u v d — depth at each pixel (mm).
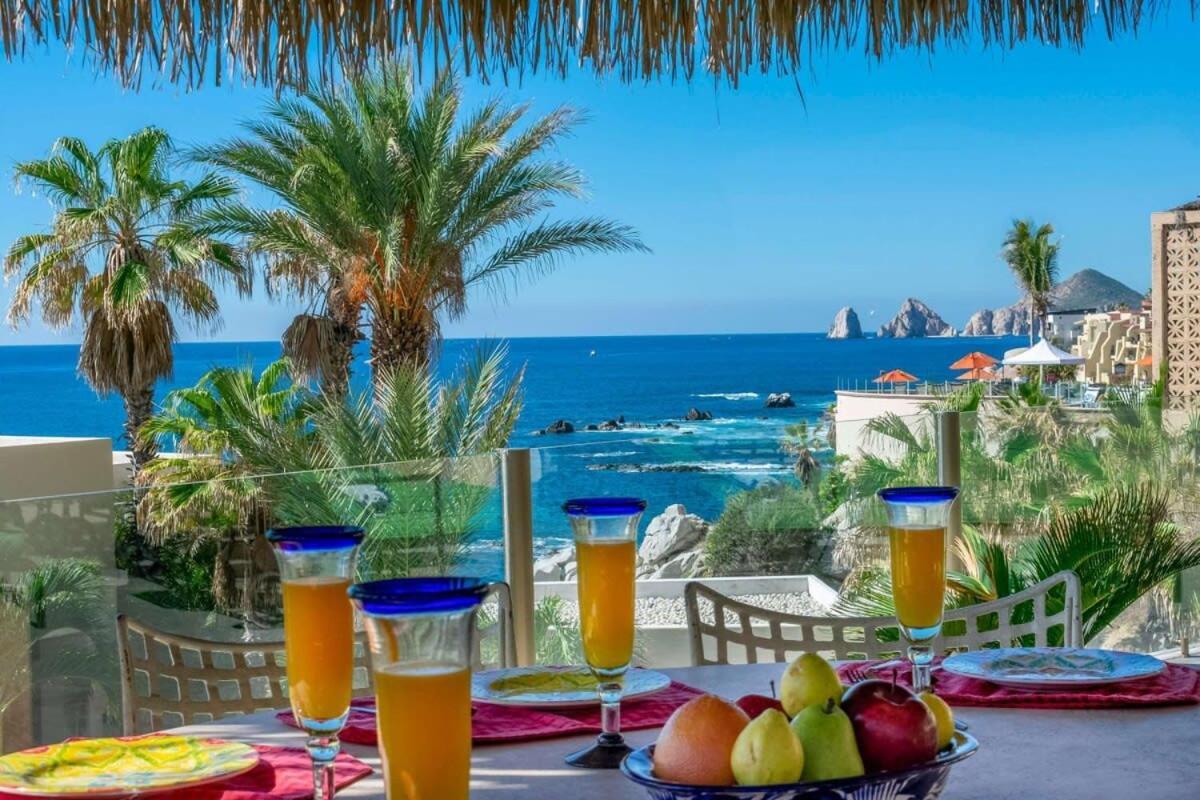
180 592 3477
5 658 3283
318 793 1366
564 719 1889
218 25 2205
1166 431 5289
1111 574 4926
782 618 2682
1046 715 1887
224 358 101938
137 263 15938
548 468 3707
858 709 1340
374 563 3541
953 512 4762
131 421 16156
